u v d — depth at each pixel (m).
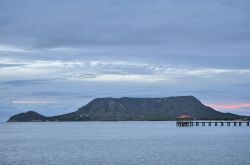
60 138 120.31
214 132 143.38
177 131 157.12
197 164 54.59
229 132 142.75
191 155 64.81
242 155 63.66
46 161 60.22
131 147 82.06
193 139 104.69
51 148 82.25
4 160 61.84
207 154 65.75
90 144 92.25
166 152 70.38
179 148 77.75
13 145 92.38
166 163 56.22
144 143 93.12
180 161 57.84
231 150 71.88
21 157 65.62
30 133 160.38
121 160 60.22
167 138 111.31
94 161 59.56
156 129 186.88
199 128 188.00
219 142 92.19
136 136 125.50
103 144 91.75
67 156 66.38
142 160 59.81
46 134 149.88
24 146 88.75
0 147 86.19
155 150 74.50
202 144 86.81
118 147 82.50
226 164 54.16
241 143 88.12
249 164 54.09
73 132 166.25
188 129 177.12
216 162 56.09
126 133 149.12
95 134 144.38
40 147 85.25
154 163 56.47
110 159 61.62
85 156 66.00
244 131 150.88
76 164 56.78
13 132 172.38
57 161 60.09
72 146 86.81
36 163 58.16
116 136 127.56
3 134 152.25
